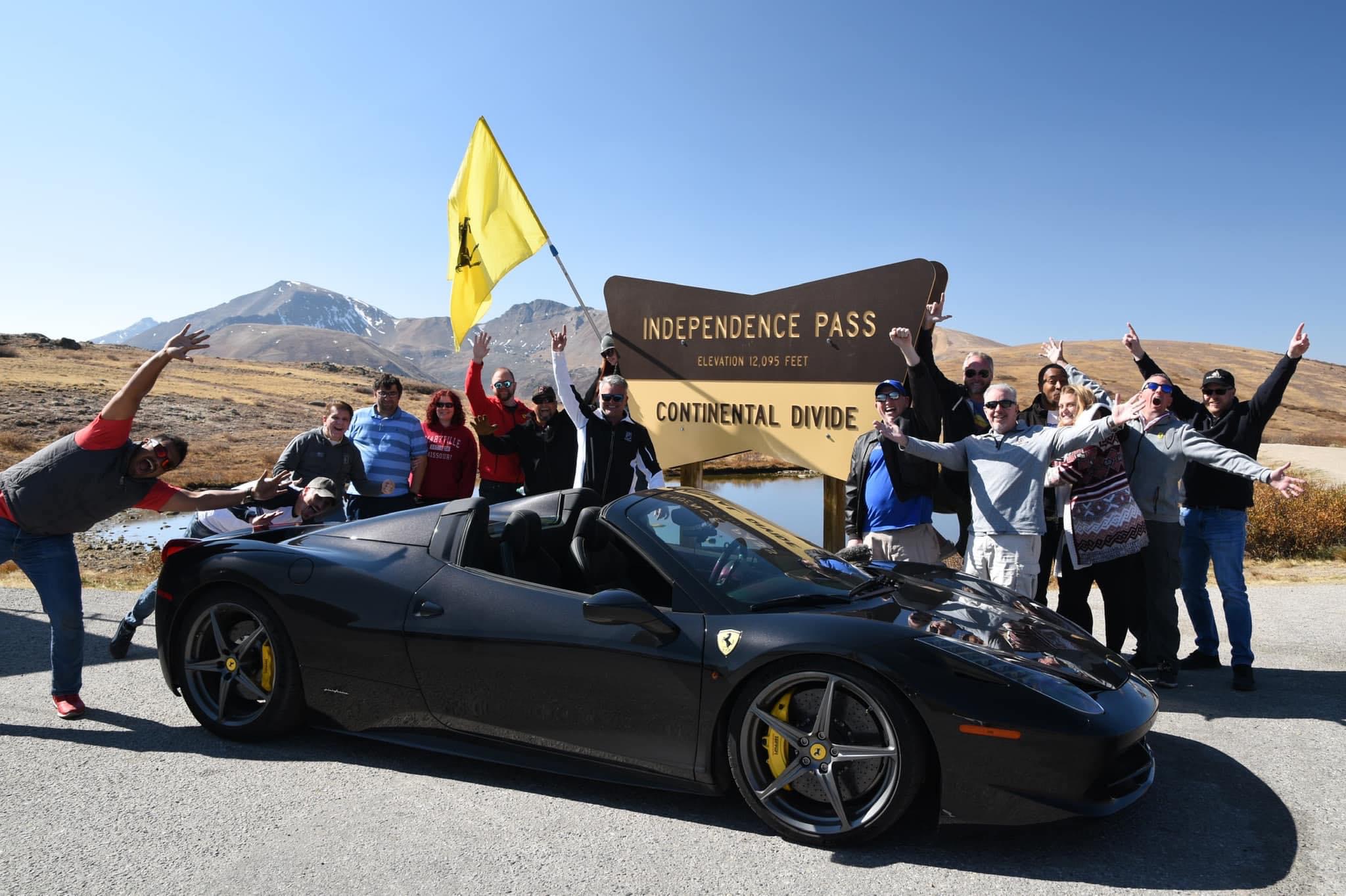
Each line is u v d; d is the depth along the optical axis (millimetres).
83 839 2939
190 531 5242
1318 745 3848
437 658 3455
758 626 3059
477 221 6969
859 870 2744
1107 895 2586
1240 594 4730
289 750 3791
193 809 3180
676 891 2604
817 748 2920
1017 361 192750
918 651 2859
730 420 6656
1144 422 4766
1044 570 5242
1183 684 4840
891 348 6062
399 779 3486
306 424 70688
